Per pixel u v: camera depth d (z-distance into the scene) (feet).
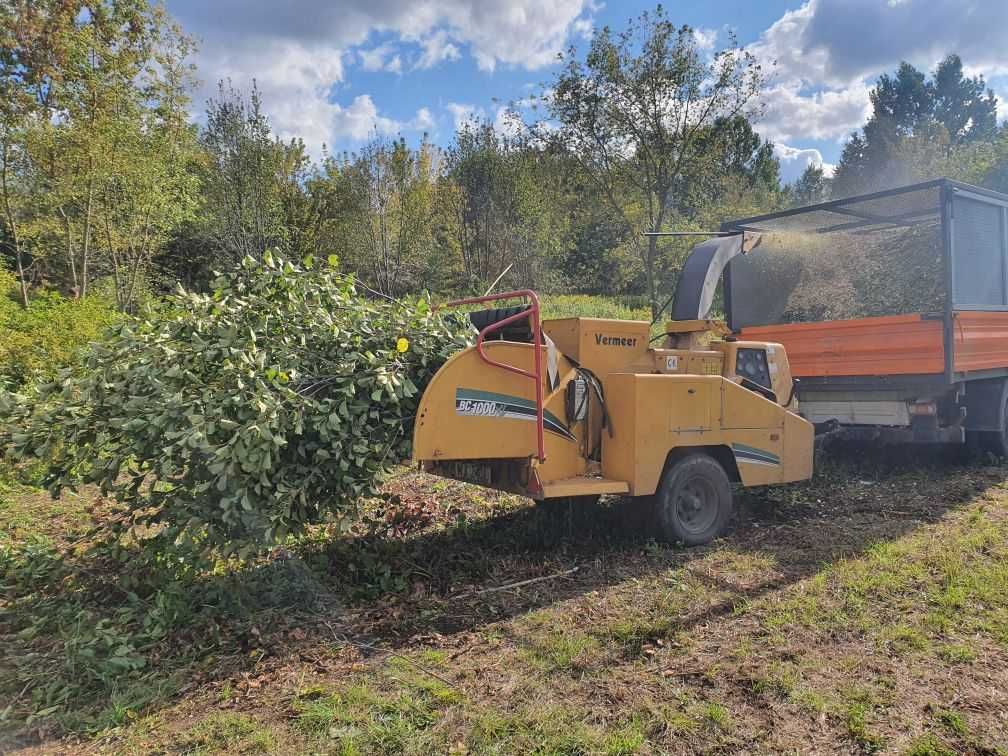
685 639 13.19
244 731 10.30
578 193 78.84
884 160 170.71
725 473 19.54
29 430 14.05
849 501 22.89
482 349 15.70
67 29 48.49
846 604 14.51
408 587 16.08
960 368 24.03
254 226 76.28
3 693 11.17
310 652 12.81
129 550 16.22
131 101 53.16
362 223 91.66
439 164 98.99
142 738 10.19
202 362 13.78
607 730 10.30
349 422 14.34
